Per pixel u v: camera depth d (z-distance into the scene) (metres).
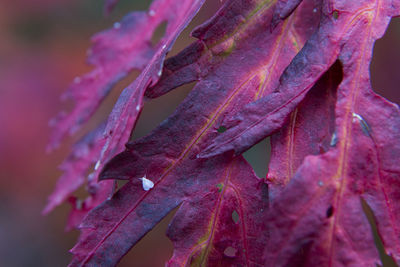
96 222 0.19
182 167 0.19
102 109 0.44
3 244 0.53
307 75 0.18
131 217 0.19
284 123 0.18
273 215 0.18
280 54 0.19
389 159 0.18
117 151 0.19
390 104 0.18
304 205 0.18
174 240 0.19
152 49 0.22
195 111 0.19
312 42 0.19
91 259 0.19
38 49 0.61
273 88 0.19
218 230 0.19
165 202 0.19
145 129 0.50
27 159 0.53
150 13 0.22
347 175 0.18
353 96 0.18
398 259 0.18
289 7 0.19
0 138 0.52
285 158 0.18
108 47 0.23
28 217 0.54
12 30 0.61
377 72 0.37
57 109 0.56
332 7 0.19
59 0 0.64
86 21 0.64
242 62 0.19
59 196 0.23
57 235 0.54
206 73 0.19
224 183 0.19
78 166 0.23
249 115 0.18
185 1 0.21
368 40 0.18
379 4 0.19
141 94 0.18
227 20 0.19
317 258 0.18
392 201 0.18
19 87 0.56
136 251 0.44
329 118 0.18
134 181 0.19
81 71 0.59
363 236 0.18
